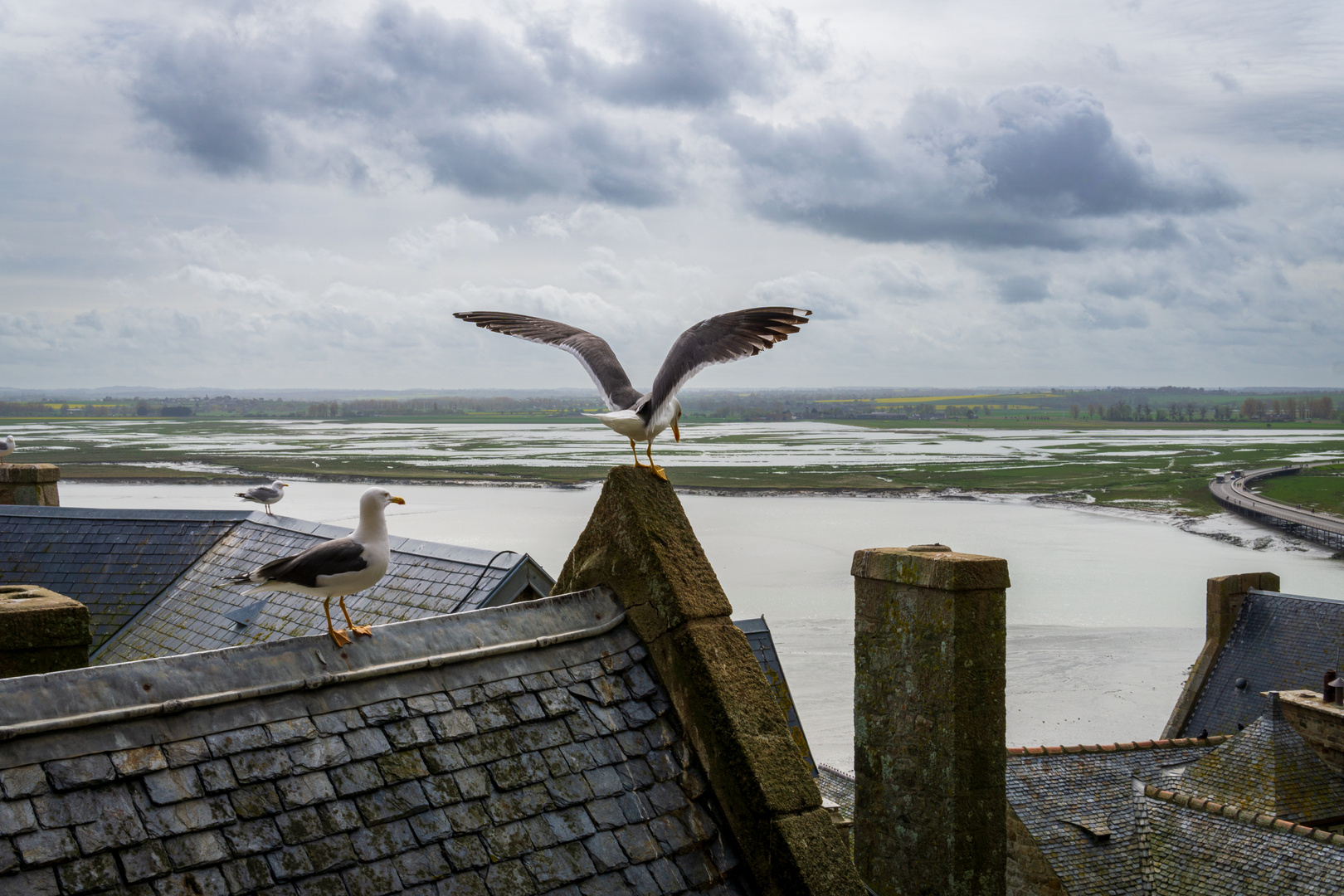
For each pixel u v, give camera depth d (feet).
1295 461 622.13
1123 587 228.63
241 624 45.57
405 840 14.47
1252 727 58.29
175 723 14.15
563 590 21.21
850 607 199.21
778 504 410.52
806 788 17.54
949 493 451.12
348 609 44.45
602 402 19.47
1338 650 82.69
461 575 42.96
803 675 146.20
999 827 24.26
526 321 21.29
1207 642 92.99
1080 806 49.85
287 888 13.28
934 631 24.27
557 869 15.28
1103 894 44.01
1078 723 130.52
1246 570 256.32
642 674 18.72
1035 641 174.29
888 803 25.75
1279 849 43.86
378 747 15.26
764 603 203.92
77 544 56.65
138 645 47.98
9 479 67.97
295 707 15.17
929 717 24.48
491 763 16.01
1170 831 47.67
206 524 56.44
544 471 552.41
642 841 16.38
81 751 13.26
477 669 17.25
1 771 12.67
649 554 19.13
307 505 384.06
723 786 17.56
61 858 12.27
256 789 14.01
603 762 17.03
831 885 16.52
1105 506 403.95
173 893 12.60
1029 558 272.92
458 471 552.41
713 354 17.44
